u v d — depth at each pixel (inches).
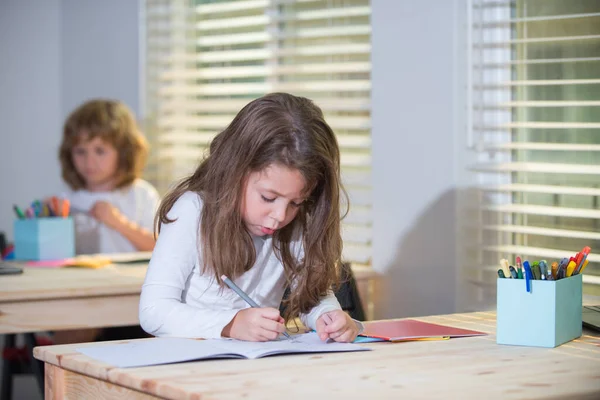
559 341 55.0
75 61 150.5
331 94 107.8
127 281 84.7
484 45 85.7
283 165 59.9
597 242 75.7
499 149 85.3
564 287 55.6
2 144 156.2
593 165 76.1
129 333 101.7
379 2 96.3
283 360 50.3
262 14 119.6
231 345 54.1
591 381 45.2
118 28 142.0
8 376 105.0
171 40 134.1
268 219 61.5
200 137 130.9
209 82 130.5
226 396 41.6
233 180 61.6
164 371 47.1
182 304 60.3
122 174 120.4
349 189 103.3
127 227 115.4
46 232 101.5
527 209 80.7
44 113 154.9
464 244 88.0
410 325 62.5
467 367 48.3
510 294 55.2
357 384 44.1
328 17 106.8
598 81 75.0
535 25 81.5
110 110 119.2
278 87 113.7
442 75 89.0
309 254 65.4
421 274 92.7
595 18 75.3
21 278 86.7
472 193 87.3
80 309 81.5
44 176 155.3
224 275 62.2
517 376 46.2
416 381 44.9
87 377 51.1
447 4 88.0
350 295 76.7
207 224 62.7
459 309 88.4
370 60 100.7
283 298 70.8
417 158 92.5
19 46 155.2
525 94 83.0
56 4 153.6
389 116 95.9
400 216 95.0
